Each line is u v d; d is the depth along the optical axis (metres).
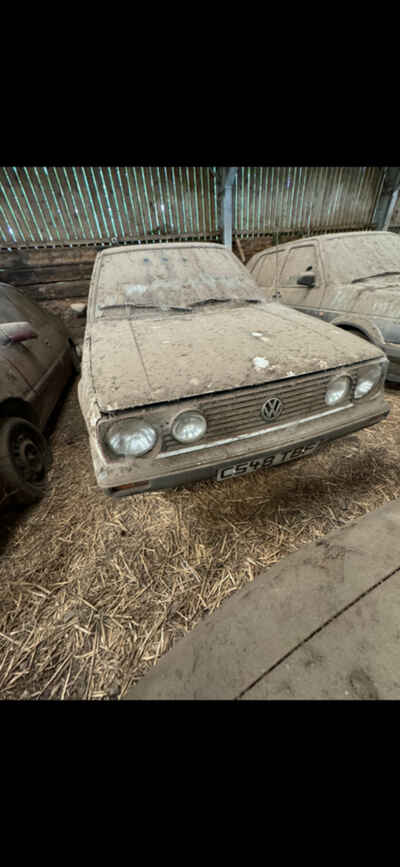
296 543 1.61
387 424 2.55
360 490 1.90
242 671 0.81
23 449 2.10
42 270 5.03
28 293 5.09
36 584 1.55
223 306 2.35
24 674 1.21
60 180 4.62
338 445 2.35
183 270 2.54
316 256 3.40
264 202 5.88
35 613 1.43
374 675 0.74
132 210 5.11
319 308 3.24
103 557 1.65
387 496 1.84
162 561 1.59
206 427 1.42
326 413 1.68
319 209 6.36
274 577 1.06
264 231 6.15
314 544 1.18
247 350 1.61
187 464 1.39
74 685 1.16
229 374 1.43
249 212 5.86
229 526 1.74
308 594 0.96
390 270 3.16
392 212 6.86
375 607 0.88
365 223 6.93
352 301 2.93
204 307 2.31
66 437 2.89
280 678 0.77
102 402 1.27
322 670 0.77
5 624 1.39
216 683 0.80
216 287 2.46
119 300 2.26
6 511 2.00
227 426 1.46
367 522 1.24
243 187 5.57
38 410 2.47
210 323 1.99
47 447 2.45
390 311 2.63
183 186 5.17
